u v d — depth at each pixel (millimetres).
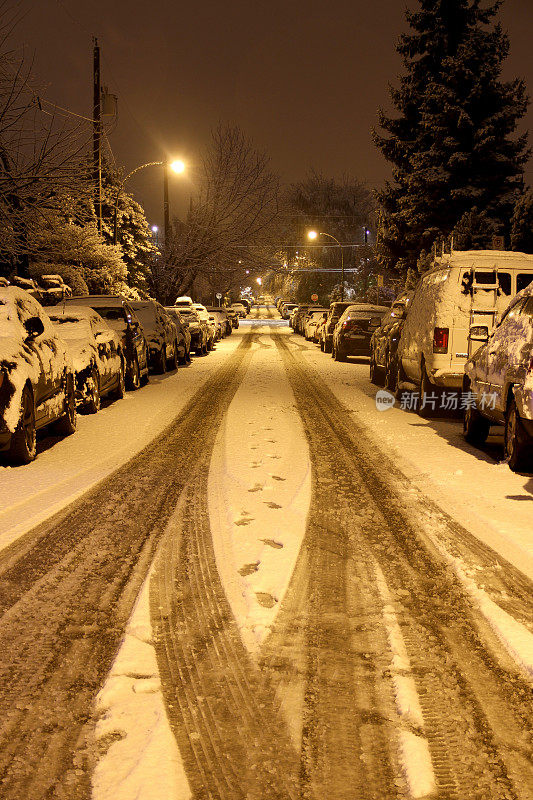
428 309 14391
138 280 50750
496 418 10359
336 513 7484
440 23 43531
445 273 14070
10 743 3436
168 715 3684
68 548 6395
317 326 42625
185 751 3377
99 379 14844
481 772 3221
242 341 47375
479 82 39594
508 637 4543
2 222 18938
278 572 5734
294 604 5129
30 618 4910
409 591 5406
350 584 5531
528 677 4105
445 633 4676
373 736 3502
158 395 18000
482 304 13578
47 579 5645
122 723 3588
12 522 7145
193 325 33531
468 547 6430
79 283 30266
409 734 3500
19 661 4285
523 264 13633
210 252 57594
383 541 6590
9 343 9836
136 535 6754
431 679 4066
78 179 19375
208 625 4777
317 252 113875
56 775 3188
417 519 7293
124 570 5836
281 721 3635
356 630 4715
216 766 3264
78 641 4551
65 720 3637
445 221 41625
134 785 3094
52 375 11078
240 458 10125
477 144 39125
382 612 5000
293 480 8883
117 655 4336
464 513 7512
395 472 9438
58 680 4055
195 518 7297
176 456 10367
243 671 4152
